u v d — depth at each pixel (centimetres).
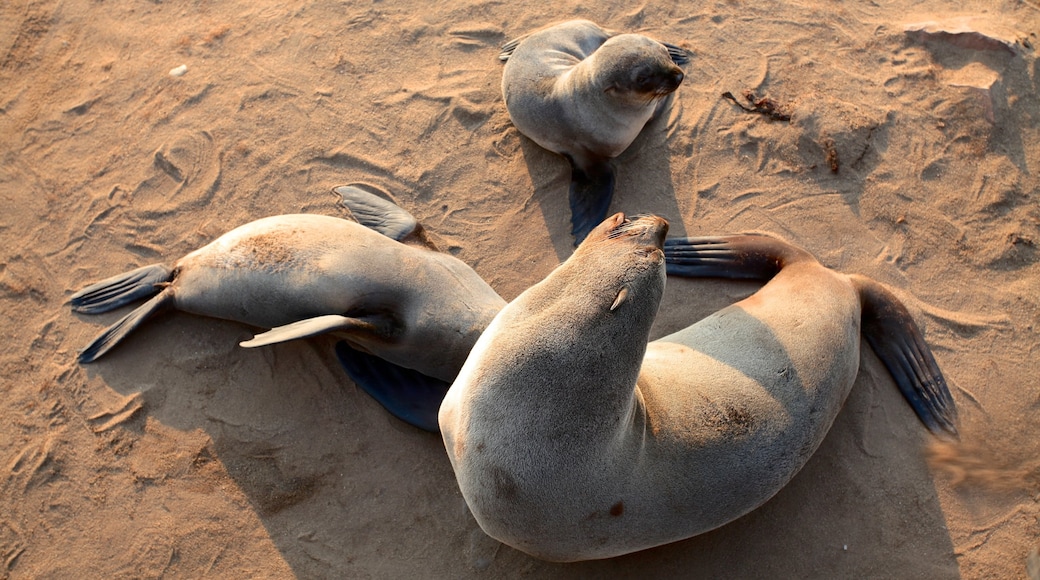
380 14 606
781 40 600
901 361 483
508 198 540
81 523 446
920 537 448
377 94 575
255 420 469
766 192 543
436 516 449
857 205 540
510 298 507
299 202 535
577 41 560
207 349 485
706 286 511
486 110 569
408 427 468
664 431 379
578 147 531
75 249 521
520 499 344
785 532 448
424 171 546
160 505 449
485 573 437
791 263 489
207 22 605
